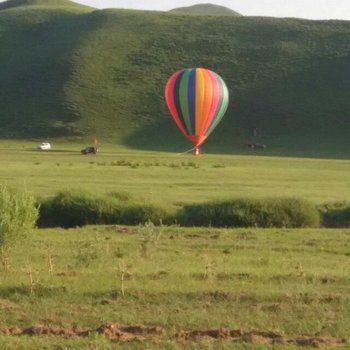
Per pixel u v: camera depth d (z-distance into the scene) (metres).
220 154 186.38
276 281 29.27
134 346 21.09
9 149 184.25
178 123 126.38
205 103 122.31
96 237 40.94
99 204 54.75
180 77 124.88
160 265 33.12
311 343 21.55
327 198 72.25
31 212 32.53
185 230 48.44
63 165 117.06
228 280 29.27
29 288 27.17
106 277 29.33
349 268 33.47
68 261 34.31
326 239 45.19
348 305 25.45
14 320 23.81
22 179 87.56
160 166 118.88
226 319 23.81
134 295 26.34
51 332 22.52
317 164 139.12
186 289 27.06
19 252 36.31
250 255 38.12
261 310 24.77
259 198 56.41
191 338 22.03
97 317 24.05
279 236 46.47
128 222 54.28
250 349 20.95
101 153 171.62
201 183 88.44
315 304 25.50
